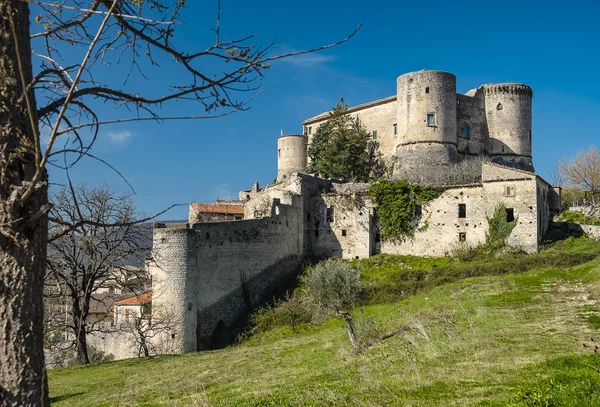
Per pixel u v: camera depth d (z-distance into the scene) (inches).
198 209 2987.2
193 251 1934.1
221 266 2076.8
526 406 466.3
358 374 757.3
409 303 1515.7
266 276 2276.1
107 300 2447.1
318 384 724.0
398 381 654.5
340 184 2674.7
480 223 2295.8
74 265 1344.7
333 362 933.8
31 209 254.5
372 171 3102.9
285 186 2746.1
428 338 880.9
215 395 797.2
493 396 535.8
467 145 3002.0
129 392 947.3
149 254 1621.6
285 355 1146.0
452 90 2913.4
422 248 2405.3
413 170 2827.3
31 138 259.1
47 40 295.6
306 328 1672.0
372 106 3213.6
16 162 253.6
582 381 482.9
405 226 2450.8
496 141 3038.9
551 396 470.0
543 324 898.7
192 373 1082.7
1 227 246.8
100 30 235.8
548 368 596.1
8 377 245.0
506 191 2262.6
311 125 3612.2
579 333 803.4
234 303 2110.0
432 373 669.3
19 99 254.2
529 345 757.9
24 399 246.5
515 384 566.3
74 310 1387.8
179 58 313.6
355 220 2536.9
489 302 1162.6
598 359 566.9
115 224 266.4
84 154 271.3
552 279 1371.8
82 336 1429.6
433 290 1635.1
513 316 983.0
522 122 3053.6
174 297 1870.1
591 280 1264.8
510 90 3053.6
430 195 2420.0
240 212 3048.7
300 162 3467.0
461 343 798.5
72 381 1187.9
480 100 3075.8
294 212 2493.8
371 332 1073.5
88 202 1286.9
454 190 2373.3
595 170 3161.9
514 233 2224.4
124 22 298.8
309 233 2620.6
